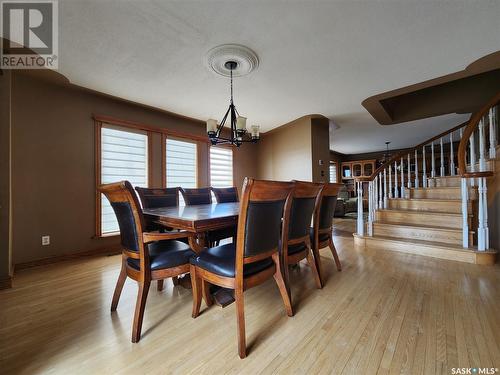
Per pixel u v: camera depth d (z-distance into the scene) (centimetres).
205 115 395
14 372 109
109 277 227
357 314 154
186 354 120
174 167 396
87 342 130
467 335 129
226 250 154
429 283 198
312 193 183
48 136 274
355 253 293
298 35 193
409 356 115
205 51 213
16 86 254
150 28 182
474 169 294
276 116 405
